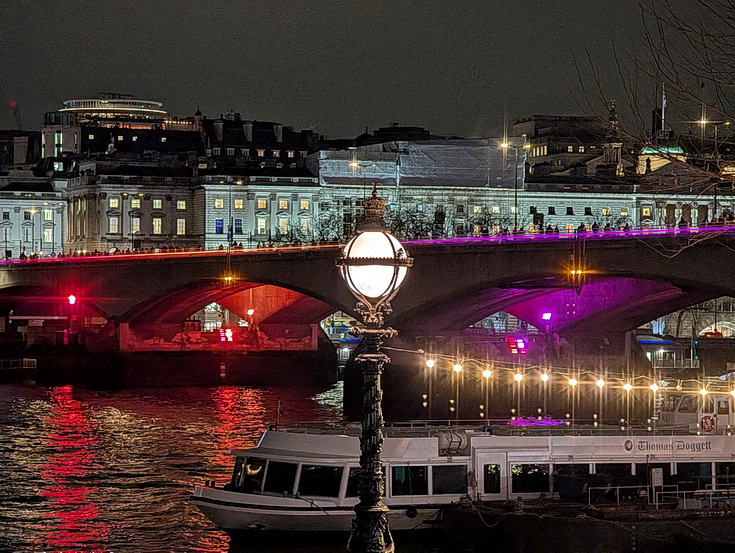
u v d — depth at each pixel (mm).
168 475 82750
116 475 82688
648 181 44812
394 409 123375
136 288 151000
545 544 54156
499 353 136250
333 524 58312
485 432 61344
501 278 120188
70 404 130250
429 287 123062
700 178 43438
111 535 66000
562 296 142625
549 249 117500
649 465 59781
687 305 137250
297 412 123562
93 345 157375
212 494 59594
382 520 30031
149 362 158750
